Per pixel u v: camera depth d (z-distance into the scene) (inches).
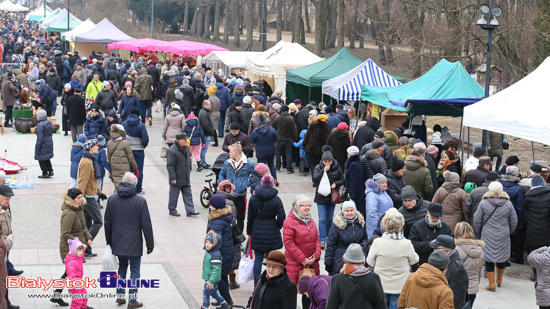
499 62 1095.6
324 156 453.1
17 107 887.1
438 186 521.7
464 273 285.4
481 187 417.4
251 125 692.7
